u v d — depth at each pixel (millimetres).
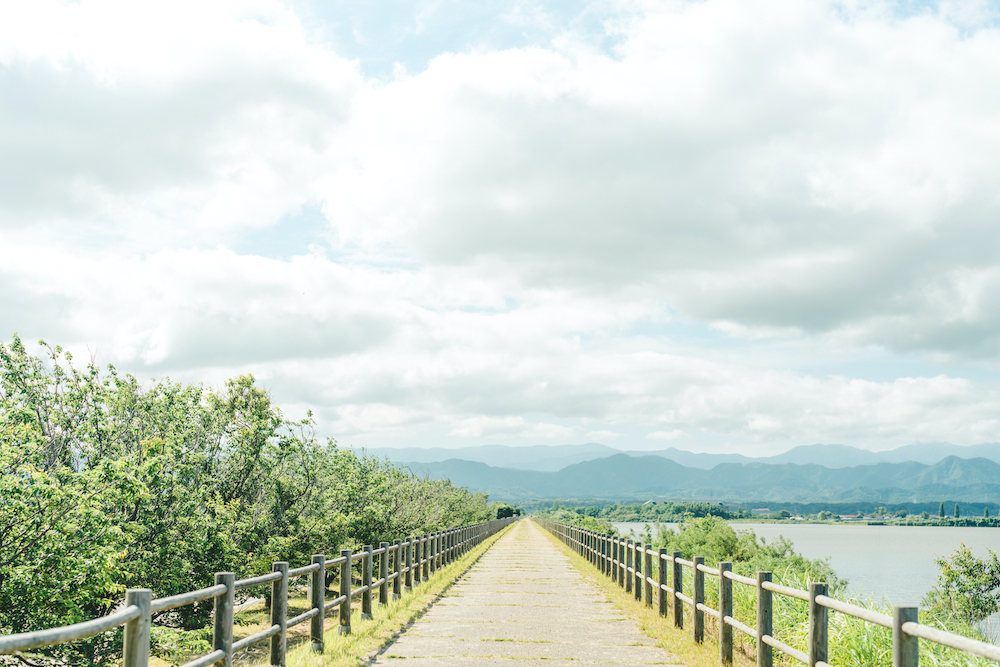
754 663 8914
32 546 8703
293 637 14977
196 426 13953
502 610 13078
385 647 9547
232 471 14805
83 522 9188
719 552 28484
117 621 4180
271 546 14453
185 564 11531
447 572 19781
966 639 4125
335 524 16844
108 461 9695
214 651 6055
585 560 25766
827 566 19719
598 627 11211
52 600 8984
